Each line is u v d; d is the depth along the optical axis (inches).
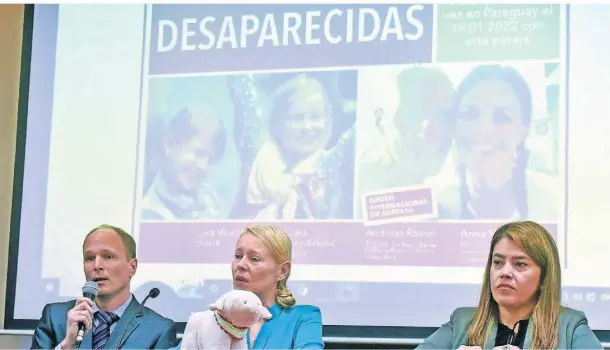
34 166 258.1
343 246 243.9
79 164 257.4
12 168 258.2
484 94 244.8
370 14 253.3
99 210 255.0
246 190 250.4
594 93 240.7
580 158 238.5
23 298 252.4
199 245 249.4
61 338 236.7
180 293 247.9
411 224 242.5
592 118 239.8
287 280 241.9
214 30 259.3
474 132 243.8
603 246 234.7
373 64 250.8
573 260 235.0
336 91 251.1
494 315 227.3
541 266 226.5
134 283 249.0
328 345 242.1
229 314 205.8
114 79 260.5
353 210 245.0
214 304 205.8
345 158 247.8
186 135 255.4
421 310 238.8
